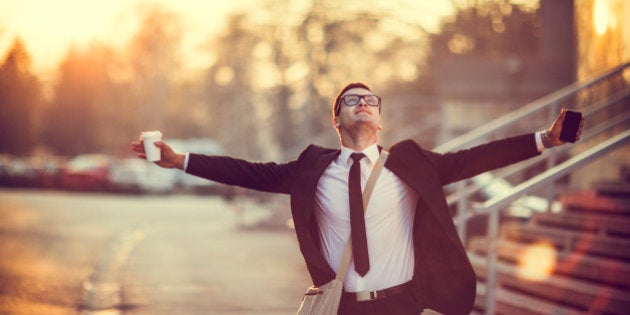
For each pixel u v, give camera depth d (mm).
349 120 3918
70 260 13266
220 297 9750
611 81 10336
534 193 13539
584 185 10945
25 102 57438
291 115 34531
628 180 8055
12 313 8406
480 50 37562
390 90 35469
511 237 8414
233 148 46188
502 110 25688
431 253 3912
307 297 3775
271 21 34688
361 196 3824
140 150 4020
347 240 3857
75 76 69375
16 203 30703
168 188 41750
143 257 14180
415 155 3912
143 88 69500
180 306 9070
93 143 70500
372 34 34625
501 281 7520
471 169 3889
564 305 6496
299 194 3924
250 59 38906
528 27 37469
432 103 18438
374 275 3816
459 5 37250
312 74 33469
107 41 66875
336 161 3982
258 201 29891
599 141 10453
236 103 45094
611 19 10352
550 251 7172
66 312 8570
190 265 13125
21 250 14477
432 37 35812
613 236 7047
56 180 44562
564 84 26859
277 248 16469
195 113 75250
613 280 6219
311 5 33969
